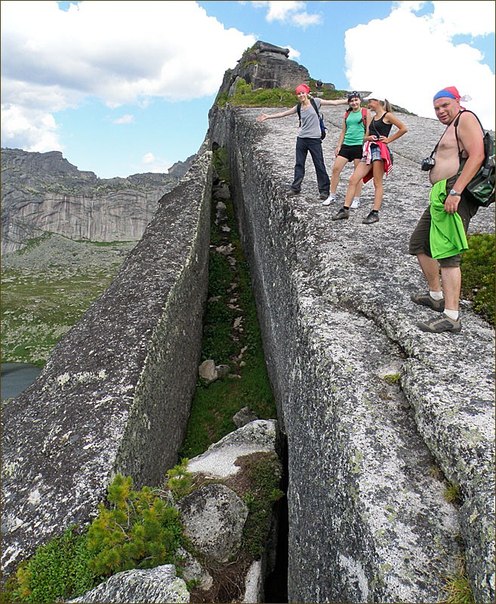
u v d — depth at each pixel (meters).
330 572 4.23
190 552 5.52
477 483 3.31
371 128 7.57
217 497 6.05
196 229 13.34
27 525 5.49
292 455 6.24
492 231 7.43
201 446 10.55
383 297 5.69
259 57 29.97
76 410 7.15
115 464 6.18
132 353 8.20
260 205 11.69
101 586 4.46
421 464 3.84
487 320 5.27
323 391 4.86
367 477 3.78
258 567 5.75
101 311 9.80
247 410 11.05
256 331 13.86
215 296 15.78
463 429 3.66
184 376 11.07
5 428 7.38
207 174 18.14
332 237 7.30
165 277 10.76
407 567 3.22
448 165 4.42
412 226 7.67
